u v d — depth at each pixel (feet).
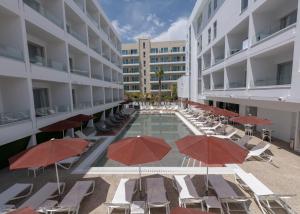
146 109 120.37
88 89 67.05
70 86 51.70
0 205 17.80
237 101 55.93
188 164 31.81
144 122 77.20
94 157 34.24
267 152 33.78
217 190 19.27
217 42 66.39
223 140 18.54
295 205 18.58
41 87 47.85
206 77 87.40
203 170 26.99
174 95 183.32
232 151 16.52
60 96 51.55
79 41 58.18
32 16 36.58
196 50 103.60
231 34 57.26
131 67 200.85
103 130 55.42
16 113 32.22
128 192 19.34
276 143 39.22
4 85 34.86
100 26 87.92
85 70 66.18
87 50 64.80
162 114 102.12
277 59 41.50
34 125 36.06
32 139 35.65
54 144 18.28
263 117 48.67
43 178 25.93
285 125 40.91
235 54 51.26
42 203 18.04
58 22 47.55
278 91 33.63
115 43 113.50
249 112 56.44
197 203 19.27
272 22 41.73
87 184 21.22
